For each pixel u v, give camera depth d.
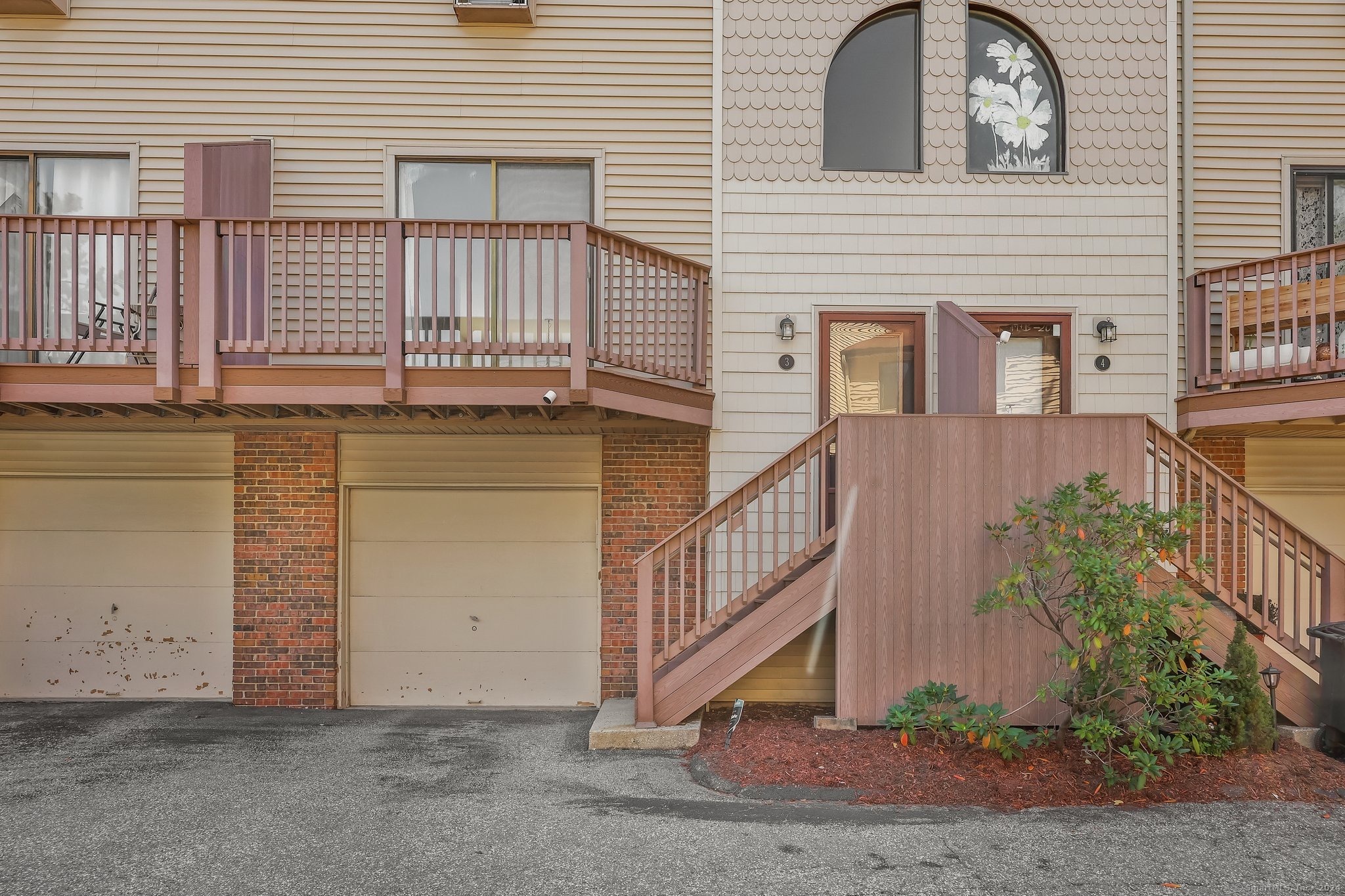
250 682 8.23
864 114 8.34
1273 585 8.21
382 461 8.38
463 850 4.76
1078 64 8.17
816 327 8.09
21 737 7.05
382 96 8.20
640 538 8.24
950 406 7.42
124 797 5.60
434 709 8.25
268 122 8.16
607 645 8.21
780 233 8.15
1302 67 8.20
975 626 6.65
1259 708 6.02
